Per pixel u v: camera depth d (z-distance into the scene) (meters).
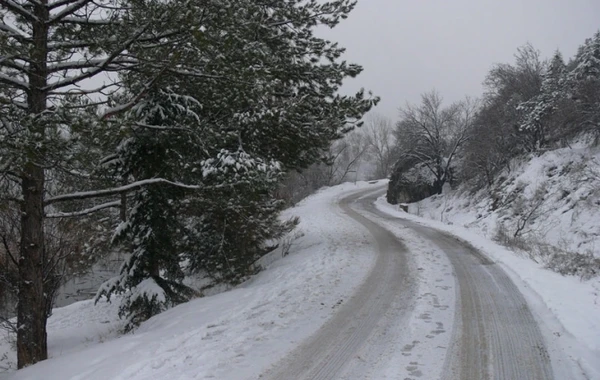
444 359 5.42
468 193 29.75
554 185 20.23
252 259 14.17
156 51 7.91
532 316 6.99
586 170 19.05
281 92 12.21
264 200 13.30
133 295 10.18
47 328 12.70
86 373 5.43
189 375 5.16
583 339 5.77
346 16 13.47
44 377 5.75
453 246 14.14
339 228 20.44
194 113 9.37
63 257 11.98
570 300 7.50
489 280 9.50
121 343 6.75
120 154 9.80
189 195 11.00
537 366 5.15
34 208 7.79
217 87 9.32
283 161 13.87
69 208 12.38
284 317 7.39
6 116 6.49
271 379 5.01
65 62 7.80
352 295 8.65
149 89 8.34
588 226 16.03
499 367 5.16
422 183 36.31
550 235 17.19
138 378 5.11
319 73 13.42
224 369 5.31
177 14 7.17
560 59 25.84
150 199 10.27
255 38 10.87
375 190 46.44
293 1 13.29
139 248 10.52
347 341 6.14
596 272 9.98
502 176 26.28
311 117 13.15
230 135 10.45
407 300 8.12
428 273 10.33
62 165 6.91
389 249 13.96
